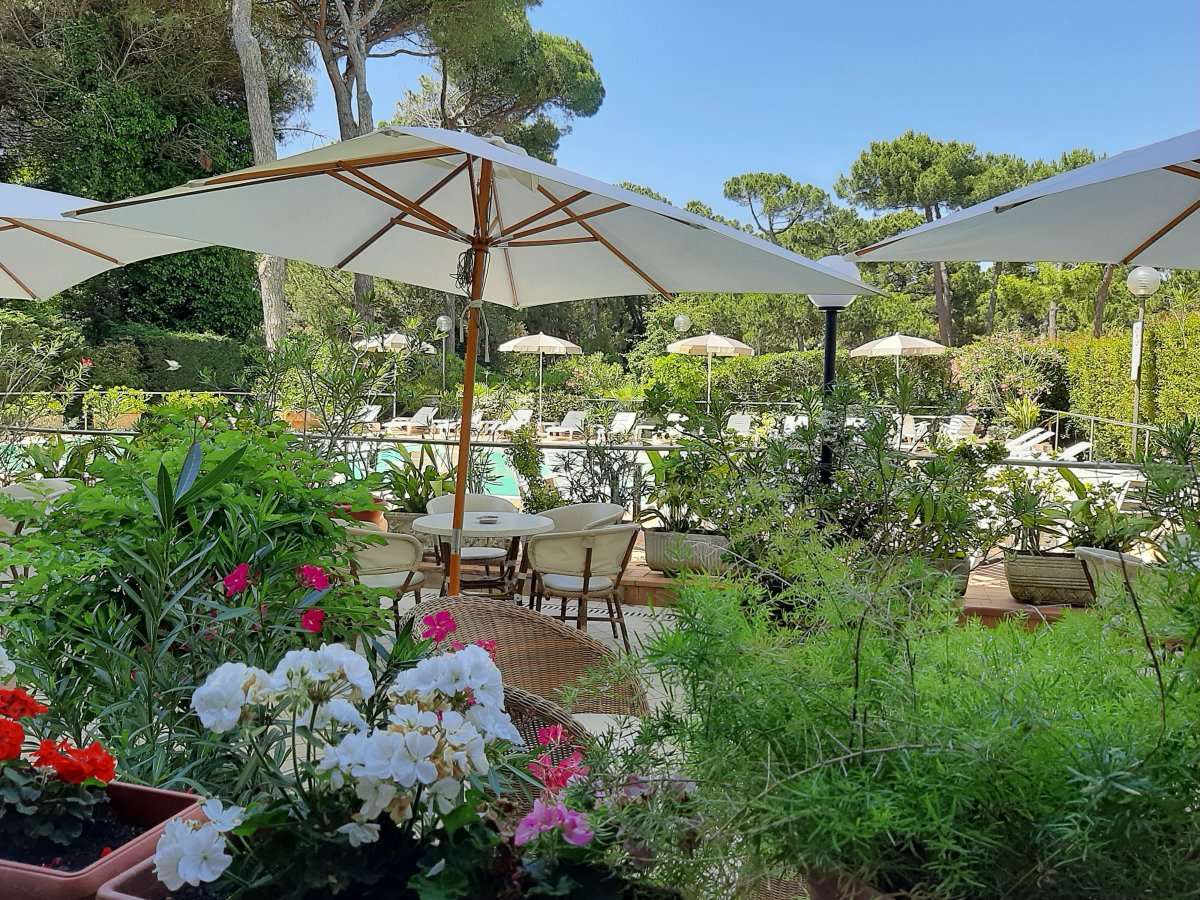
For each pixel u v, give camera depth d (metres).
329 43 21.73
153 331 19.06
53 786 1.33
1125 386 12.95
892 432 5.22
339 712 1.04
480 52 22.53
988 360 17.25
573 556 4.78
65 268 4.80
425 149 3.35
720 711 0.86
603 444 6.90
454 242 4.46
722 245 3.51
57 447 6.16
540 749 1.39
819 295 5.25
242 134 21.20
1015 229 3.50
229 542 2.22
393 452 7.19
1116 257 3.79
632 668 1.01
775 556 1.07
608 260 4.32
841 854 0.77
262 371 6.72
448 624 1.52
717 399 5.50
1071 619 1.01
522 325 27.42
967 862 0.74
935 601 1.00
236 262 20.86
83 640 1.96
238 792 1.54
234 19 14.97
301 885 0.90
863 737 0.81
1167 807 0.74
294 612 2.21
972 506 5.13
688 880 0.84
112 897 1.08
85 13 19.41
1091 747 0.75
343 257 4.32
